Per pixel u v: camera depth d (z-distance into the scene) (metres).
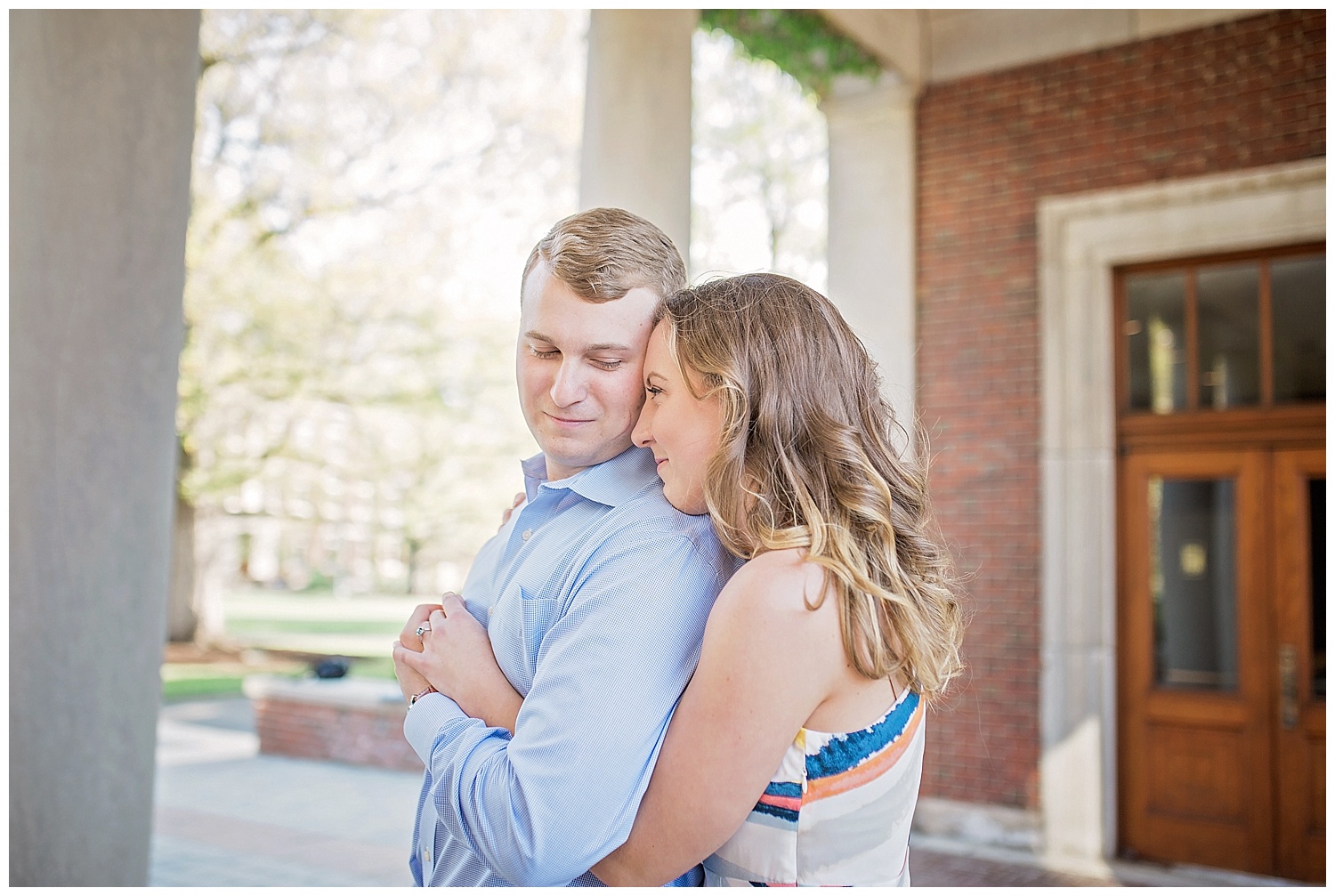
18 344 2.56
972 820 5.78
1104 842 5.56
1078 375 5.74
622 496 1.26
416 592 25.06
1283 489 5.41
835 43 5.73
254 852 5.58
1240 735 5.45
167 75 2.79
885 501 1.14
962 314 6.05
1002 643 5.80
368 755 8.09
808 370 1.18
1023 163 5.97
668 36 3.71
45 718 2.56
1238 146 5.43
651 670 1.09
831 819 1.10
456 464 14.90
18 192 2.58
